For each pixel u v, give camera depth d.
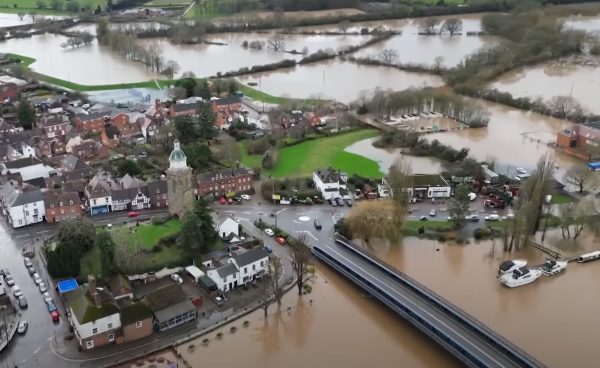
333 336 176.50
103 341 167.00
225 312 184.38
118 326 168.75
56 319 177.00
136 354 164.12
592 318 185.00
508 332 177.12
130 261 196.88
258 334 176.25
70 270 195.38
